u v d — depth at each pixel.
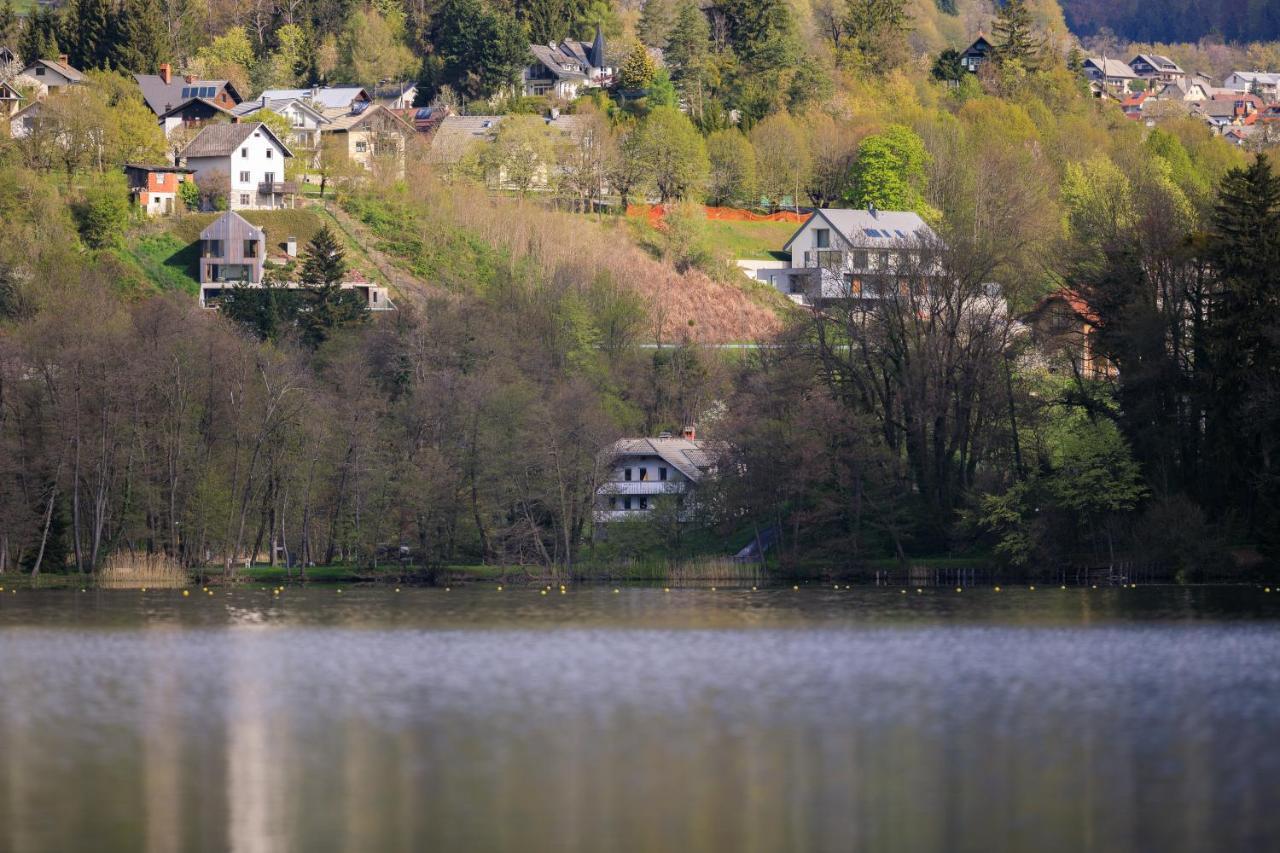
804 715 154.75
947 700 162.62
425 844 112.06
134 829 116.00
